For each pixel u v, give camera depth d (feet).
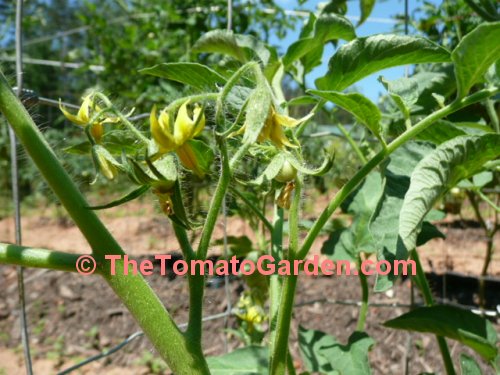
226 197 0.87
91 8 3.64
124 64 3.24
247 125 0.50
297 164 0.58
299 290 2.39
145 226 4.04
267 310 1.59
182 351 0.57
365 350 0.92
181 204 0.51
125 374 1.85
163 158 0.52
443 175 0.63
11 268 2.97
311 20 0.99
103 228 0.57
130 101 3.16
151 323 0.57
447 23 1.78
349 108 0.65
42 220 4.99
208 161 0.68
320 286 2.43
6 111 0.54
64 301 2.46
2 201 5.61
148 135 0.64
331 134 1.37
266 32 3.16
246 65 0.51
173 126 0.50
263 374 0.89
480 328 0.81
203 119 0.49
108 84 3.30
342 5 1.20
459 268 2.73
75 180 0.67
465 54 0.62
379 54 0.69
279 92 0.87
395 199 0.74
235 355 0.94
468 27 1.64
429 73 0.96
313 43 0.86
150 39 3.21
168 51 3.10
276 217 0.84
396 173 0.79
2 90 0.54
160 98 2.67
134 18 3.59
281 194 0.63
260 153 0.64
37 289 2.60
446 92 0.94
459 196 2.13
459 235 3.52
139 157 0.60
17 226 0.88
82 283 2.64
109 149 0.67
